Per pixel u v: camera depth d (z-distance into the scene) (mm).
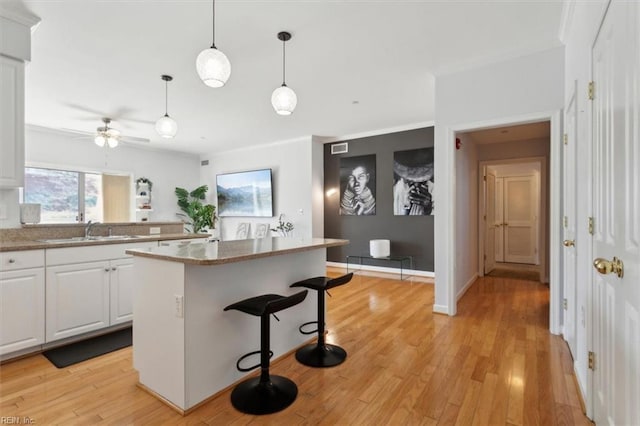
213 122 5262
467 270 4523
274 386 1952
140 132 5863
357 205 6102
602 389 1477
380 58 3078
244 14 2385
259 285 2242
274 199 6777
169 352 1822
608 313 1363
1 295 2309
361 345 2627
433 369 2215
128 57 3045
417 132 5469
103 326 2867
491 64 3129
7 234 2705
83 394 1930
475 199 5145
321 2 2260
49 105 4379
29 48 2420
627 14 1071
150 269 1942
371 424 1653
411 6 2309
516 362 2301
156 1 2234
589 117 1682
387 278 5316
